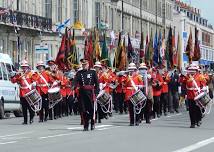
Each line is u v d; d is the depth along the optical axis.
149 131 24.69
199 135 23.06
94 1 81.06
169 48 52.31
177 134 23.41
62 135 22.73
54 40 65.19
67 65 42.84
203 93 26.95
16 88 35.75
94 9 81.25
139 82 27.97
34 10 64.56
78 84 25.12
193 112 27.11
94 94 25.20
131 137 21.98
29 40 61.72
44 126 27.41
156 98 34.22
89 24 78.56
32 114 29.33
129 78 27.95
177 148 18.55
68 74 37.22
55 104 32.34
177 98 40.81
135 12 105.62
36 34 62.91
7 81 34.69
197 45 52.16
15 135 22.77
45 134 23.17
